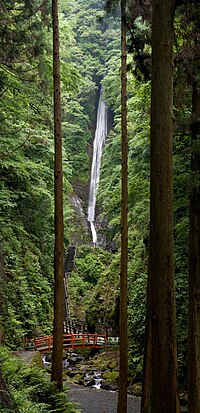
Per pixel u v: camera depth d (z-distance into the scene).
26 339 16.94
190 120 7.64
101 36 44.88
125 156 9.41
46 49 10.52
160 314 4.73
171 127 4.99
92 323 21.48
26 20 9.85
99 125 45.31
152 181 4.95
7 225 16.20
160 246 4.81
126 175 9.37
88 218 40.19
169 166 4.91
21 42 9.84
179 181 9.13
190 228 7.87
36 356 13.05
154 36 5.12
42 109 14.85
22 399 6.40
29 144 15.98
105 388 14.37
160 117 4.96
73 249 35.06
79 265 33.28
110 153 25.88
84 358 19.92
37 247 21.25
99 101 47.06
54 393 8.20
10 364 8.76
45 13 9.96
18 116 14.51
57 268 8.70
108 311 20.28
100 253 35.44
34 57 10.52
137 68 9.32
